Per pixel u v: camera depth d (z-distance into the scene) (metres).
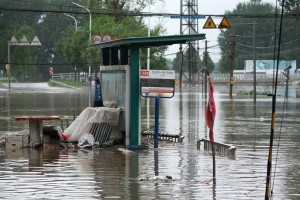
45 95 104.00
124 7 120.12
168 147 34.50
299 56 176.62
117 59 38.12
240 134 41.38
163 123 50.09
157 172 26.09
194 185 23.28
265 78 186.12
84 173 25.84
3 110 64.75
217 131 43.47
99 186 23.08
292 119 54.91
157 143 33.78
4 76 192.75
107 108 35.25
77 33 120.00
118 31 103.50
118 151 32.78
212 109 24.38
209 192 22.06
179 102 85.06
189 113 62.59
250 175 25.31
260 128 45.72
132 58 34.16
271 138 19.69
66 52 123.81
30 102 81.31
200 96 106.62
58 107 69.81
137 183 23.67
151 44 34.69
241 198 21.12
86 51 110.75
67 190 22.38
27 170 26.66
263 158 30.00
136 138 34.16
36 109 66.25
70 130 36.25
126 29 104.69
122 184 23.45
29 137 34.50
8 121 50.75
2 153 32.06
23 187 22.92
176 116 58.34
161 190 22.38
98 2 120.31
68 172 26.09
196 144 35.91
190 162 28.81
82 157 30.52
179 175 25.38
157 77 33.28
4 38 165.88
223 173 25.77
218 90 154.12
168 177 24.48
